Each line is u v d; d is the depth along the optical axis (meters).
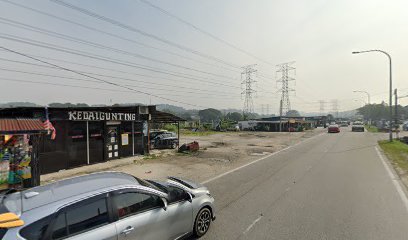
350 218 6.41
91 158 14.30
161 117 20.53
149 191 4.51
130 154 16.81
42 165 11.98
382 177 10.87
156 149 21.00
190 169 12.80
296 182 10.05
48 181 10.93
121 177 4.70
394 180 10.32
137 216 4.17
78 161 13.63
